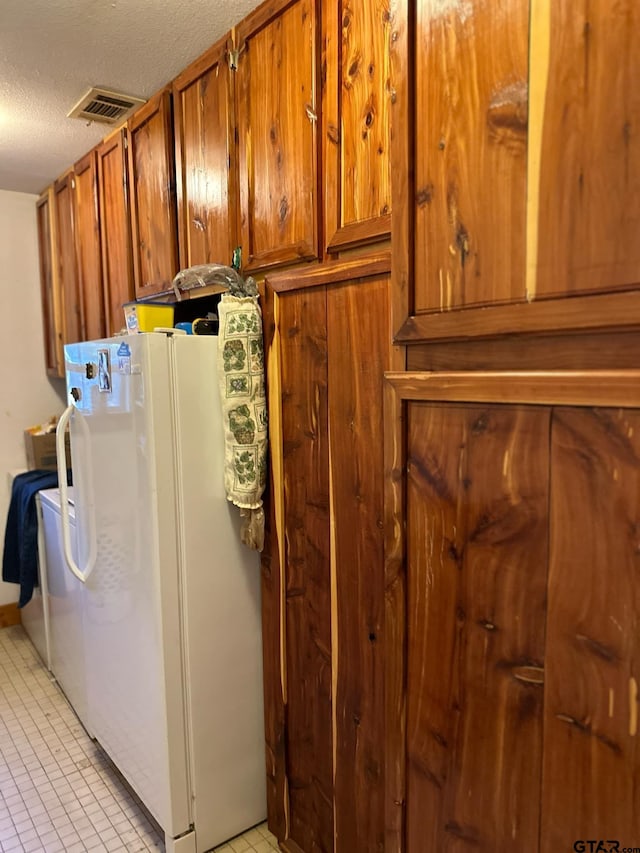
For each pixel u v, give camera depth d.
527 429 0.70
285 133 1.35
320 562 1.36
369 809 1.28
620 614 0.62
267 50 1.39
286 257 1.38
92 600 1.84
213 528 1.52
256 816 1.68
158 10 1.44
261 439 1.48
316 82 1.25
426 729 0.87
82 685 2.08
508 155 0.69
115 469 1.59
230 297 1.45
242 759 1.63
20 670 2.64
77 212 2.54
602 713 0.65
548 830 0.71
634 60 0.57
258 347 1.46
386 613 0.92
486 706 0.77
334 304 1.24
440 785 0.86
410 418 0.85
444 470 0.80
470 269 0.75
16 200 2.99
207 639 1.53
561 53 0.63
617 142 0.59
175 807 1.51
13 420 3.06
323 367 1.29
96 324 2.47
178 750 1.51
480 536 0.76
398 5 0.81
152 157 1.92
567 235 0.64
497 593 0.75
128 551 1.56
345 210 1.21
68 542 1.84
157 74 1.77
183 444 1.45
